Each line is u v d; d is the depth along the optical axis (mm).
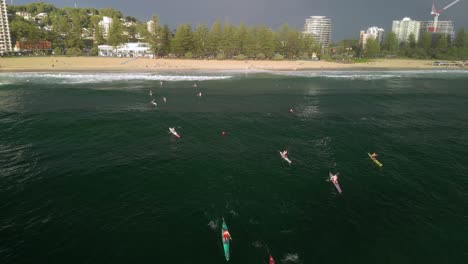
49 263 22812
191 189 33594
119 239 25500
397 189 34250
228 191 33312
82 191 32719
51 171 37125
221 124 58156
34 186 33500
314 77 134125
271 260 23234
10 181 34469
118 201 31078
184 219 28312
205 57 185875
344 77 135875
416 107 74438
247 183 35125
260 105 75125
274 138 50625
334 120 61938
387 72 157625
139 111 66438
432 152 44938
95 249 24312
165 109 68812
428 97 87688
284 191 33469
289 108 72188
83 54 183875
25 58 148500
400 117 64688
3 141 47000
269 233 26594
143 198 31641
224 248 24578
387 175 37531
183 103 75750
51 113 63188
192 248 24641
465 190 34125
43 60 148625
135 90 92688
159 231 26609
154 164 39719
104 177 35906
